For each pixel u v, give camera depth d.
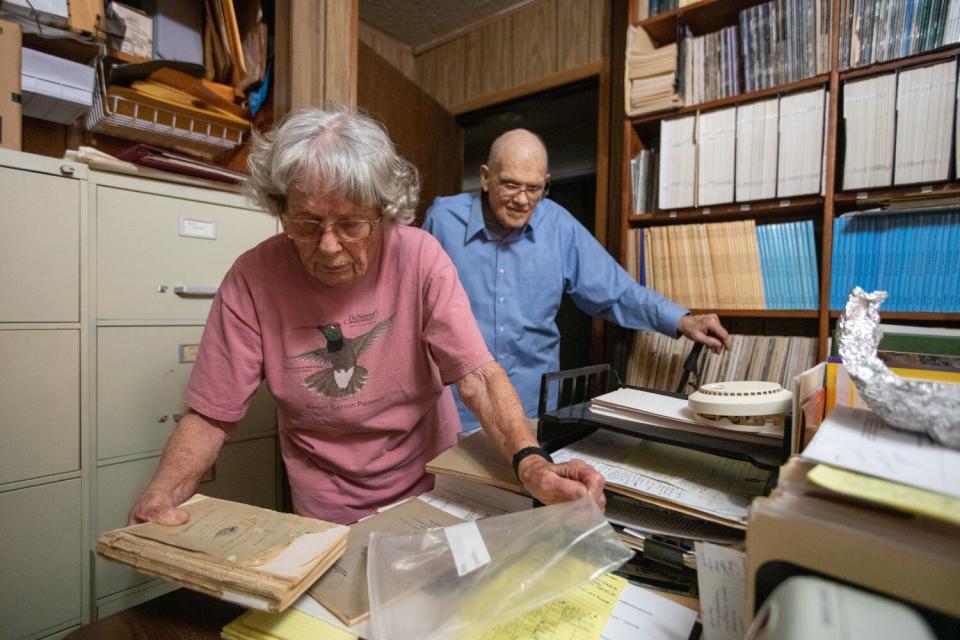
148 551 0.53
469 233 1.71
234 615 0.54
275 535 0.56
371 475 0.95
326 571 0.56
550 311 1.75
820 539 0.32
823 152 1.51
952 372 0.53
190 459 0.80
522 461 0.66
